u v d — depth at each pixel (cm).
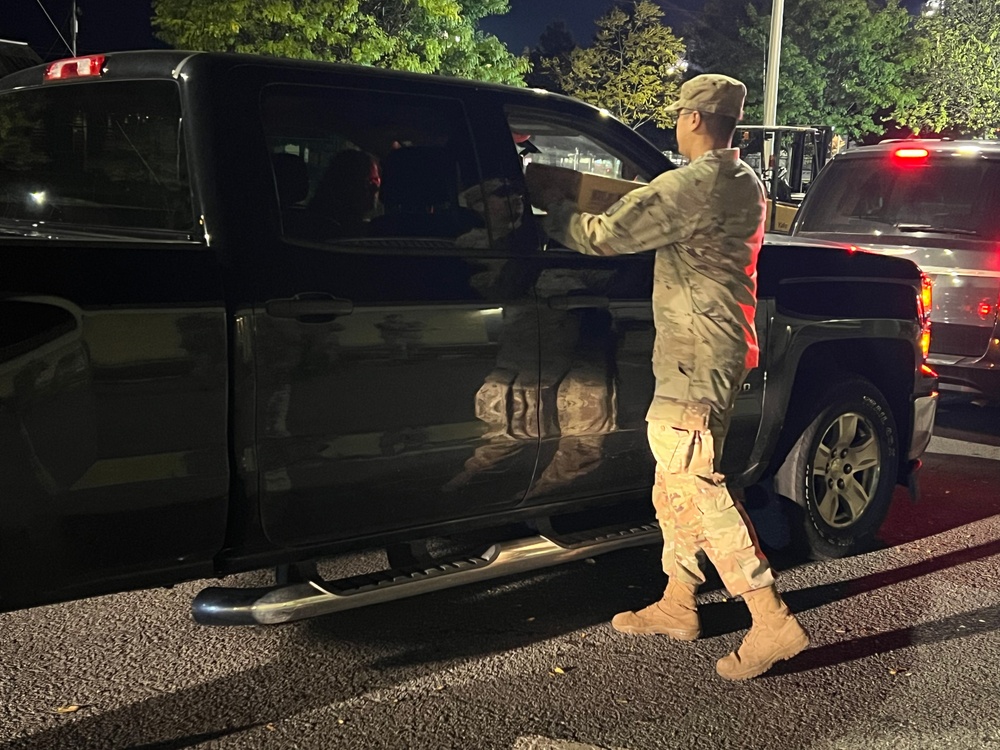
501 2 2494
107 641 394
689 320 358
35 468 278
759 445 463
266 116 332
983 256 723
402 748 321
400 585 348
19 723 331
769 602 362
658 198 347
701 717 345
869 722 344
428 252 355
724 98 355
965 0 3747
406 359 346
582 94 4903
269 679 366
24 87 370
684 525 375
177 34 1948
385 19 2141
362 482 344
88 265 284
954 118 3834
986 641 410
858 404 495
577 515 509
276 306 317
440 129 368
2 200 388
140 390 293
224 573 329
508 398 374
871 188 790
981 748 328
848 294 487
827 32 3516
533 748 322
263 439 320
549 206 357
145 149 334
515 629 414
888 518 570
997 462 700
